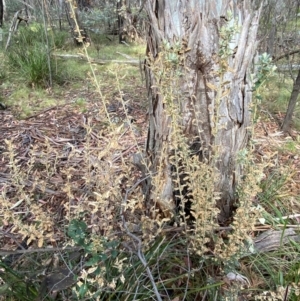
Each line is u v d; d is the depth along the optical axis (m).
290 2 4.32
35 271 1.30
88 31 5.89
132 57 4.76
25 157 2.44
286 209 1.77
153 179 1.38
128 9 4.03
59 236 1.57
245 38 1.34
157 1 1.33
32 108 3.33
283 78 3.48
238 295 1.25
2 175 2.22
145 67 1.45
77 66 4.38
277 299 1.24
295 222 1.69
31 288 1.25
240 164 1.48
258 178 1.24
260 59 1.21
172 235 1.47
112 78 3.99
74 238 1.07
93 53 5.06
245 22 1.32
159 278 1.25
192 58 1.32
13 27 4.99
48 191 1.93
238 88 1.40
